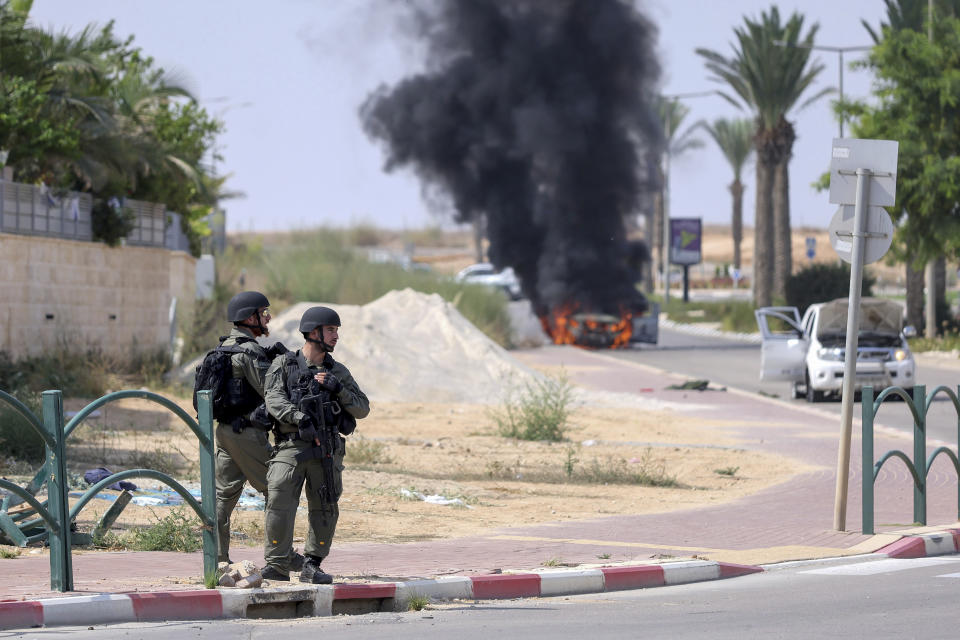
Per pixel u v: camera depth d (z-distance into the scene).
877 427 85.56
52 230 93.94
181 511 43.94
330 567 34.12
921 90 150.25
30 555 35.41
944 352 157.75
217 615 28.11
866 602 30.94
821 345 104.56
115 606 27.03
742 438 80.94
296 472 29.48
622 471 63.47
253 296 30.38
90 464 55.59
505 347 180.62
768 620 28.36
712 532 43.78
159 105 118.31
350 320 115.19
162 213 111.25
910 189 150.00
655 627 27.41
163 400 28.75
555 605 30.94
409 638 25.89
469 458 69.62
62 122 95.88
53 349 93.00
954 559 39.25
